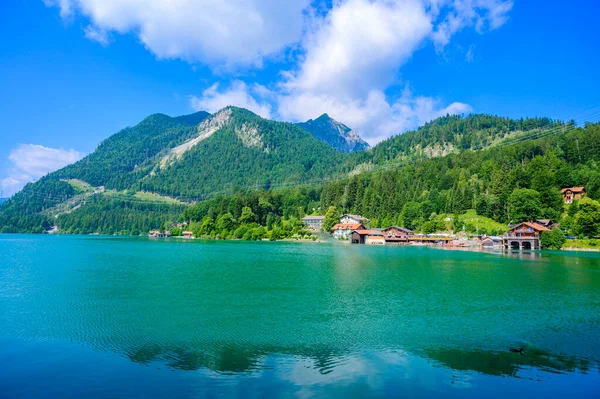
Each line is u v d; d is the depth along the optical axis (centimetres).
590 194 16738
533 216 16588
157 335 3281
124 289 5419
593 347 3056
